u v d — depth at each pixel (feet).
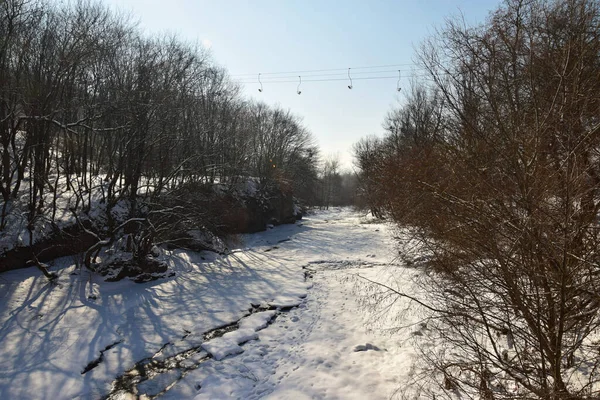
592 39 14.97
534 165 14.19
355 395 23.09
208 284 49.19
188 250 64.18
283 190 121.49
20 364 26.99
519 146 15.05
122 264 46.55
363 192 131.85
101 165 71.05
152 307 39.50
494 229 14.64
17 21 45.19
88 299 39.14
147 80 50.34
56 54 46.60
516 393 17.11
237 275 54.70
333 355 28.53
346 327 34.32
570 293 13.87
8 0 42.68
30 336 30.71
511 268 14.65
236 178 91.04
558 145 14.80
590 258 13.34
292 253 73.56
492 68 17.37
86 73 53.36
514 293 14.65
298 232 101.91
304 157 154.71
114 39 53.31
